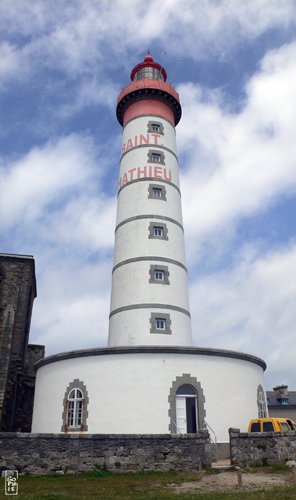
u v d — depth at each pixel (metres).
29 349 39.09
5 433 18.34
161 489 15.05
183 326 30.44
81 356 26.20
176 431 23.77
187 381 25.00
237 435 19.88
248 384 27.06
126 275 31.78
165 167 36.22
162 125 38.12
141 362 25.14
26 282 34.03
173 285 31.45
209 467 19.03
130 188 35.22
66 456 18.38
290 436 19.38
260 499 12.76
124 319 30.23
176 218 34.62
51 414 25.98
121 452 18.66
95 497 13.61
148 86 38.69
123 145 38.53
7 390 30.25
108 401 24.50
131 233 33.22
